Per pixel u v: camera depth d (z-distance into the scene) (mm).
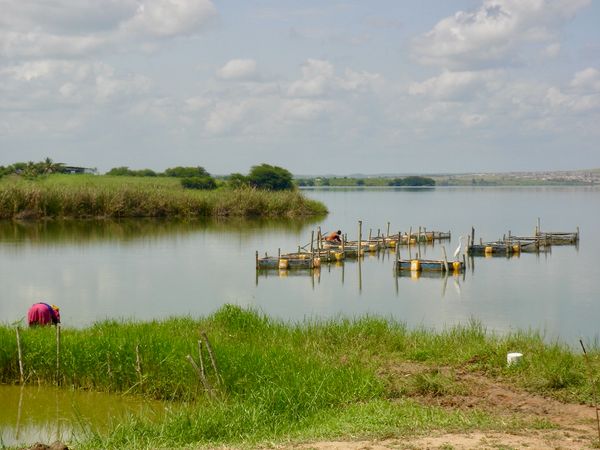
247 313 21750
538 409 13336
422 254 52500
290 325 22672
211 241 57844
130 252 49844
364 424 11852
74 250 50219
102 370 17219
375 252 53844
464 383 15211
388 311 30438
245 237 61250
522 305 31734
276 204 86250
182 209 80188
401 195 188125
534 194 197500
